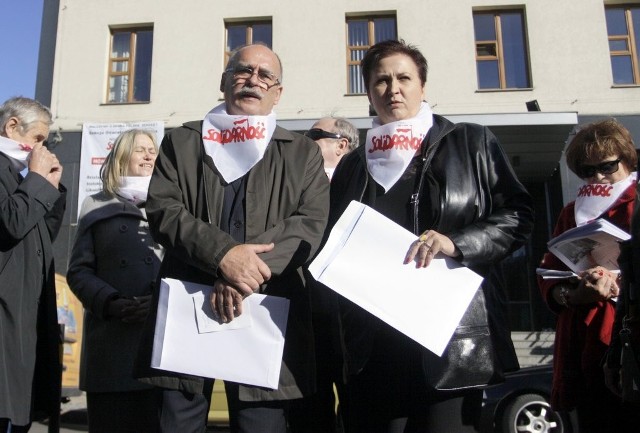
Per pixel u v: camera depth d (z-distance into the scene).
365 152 2.60
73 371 9.38
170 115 15.38
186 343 2.16
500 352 2.26
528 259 14.55
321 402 3.00
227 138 2.44
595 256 2.68
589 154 2.88
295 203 2.42
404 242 2.21
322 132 3.91
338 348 2.78
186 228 2.21
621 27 15.20
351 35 15.57
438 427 2.21
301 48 15.33
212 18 15.73
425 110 2.59
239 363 2.15
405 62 2.56
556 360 2.91
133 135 3.47
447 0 15.30
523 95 14.76
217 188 2.39
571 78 14.73
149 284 3.19
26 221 2.76
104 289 3.06
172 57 15.64
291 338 2.30
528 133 12.19
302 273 2.61
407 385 2.29
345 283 2.13
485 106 14.76
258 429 2.22
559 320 2.96
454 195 2.36
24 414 2.70
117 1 15.99
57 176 3.04
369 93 2.65
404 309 2.11
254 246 2.16
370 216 2.26
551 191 14.54
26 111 3.15
